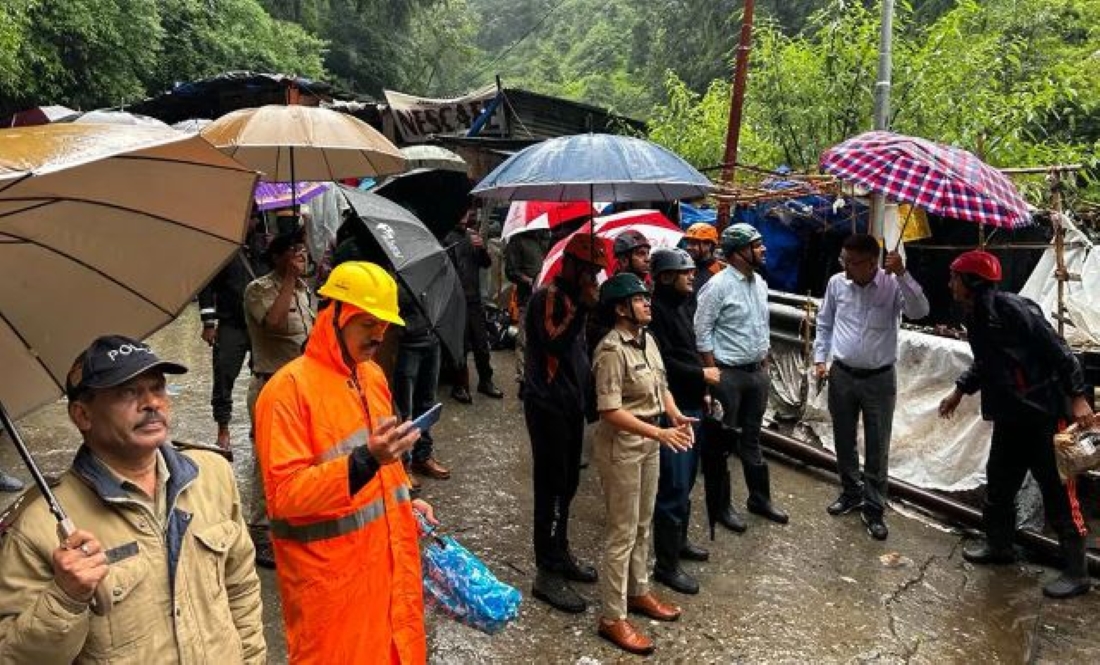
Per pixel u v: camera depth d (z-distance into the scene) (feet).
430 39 118.32
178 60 64.85
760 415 16.56
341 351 7.57
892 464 19.08
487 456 19.24
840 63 28.58
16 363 5.57
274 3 92.79
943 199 12.29
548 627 12.04
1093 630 12.79
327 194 20.56
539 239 26.14
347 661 7.33
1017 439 14.33
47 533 5.02
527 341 12.28
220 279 17.02
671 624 12.37
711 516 14.65
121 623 5.17
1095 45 35.63
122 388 5.19
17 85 48.03
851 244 15.52
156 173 4.95
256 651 6.24
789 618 12.77
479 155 36.76
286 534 7.39
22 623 4.69
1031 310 13.74
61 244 5.21
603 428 11.37
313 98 45.88
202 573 5.66
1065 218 17.57
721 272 16.21
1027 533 15.19
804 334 22.03
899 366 19.36
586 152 11.09
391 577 7.63
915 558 15.17
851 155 13.52
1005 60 32.01
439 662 11.09
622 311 11.17
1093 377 15.71
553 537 12.82
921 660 11.82
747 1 27.09
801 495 18.15
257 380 13.35
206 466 6.08
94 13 51.42
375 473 6.83
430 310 10.97
